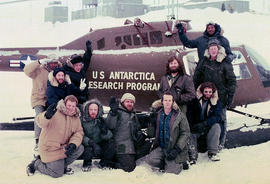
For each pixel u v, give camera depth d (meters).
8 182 3.69
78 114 3.98
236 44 6.08
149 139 4.55
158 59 5.69
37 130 4.96
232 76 4.71
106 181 3.77
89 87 5.79
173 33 5.82
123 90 5.75
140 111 6.07
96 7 39.69
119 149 4.23
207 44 5.03
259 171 4.12
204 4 37.00
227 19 31.97
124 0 37.50
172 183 3.75
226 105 4.79
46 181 3.74
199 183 3.76
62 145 3.94
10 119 7.47
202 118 4.59
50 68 5.01
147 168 4.29
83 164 4.19
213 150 4.53
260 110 8.86
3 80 15.62
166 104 4.07
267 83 5.99
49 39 27.89
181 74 4.65
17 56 6.27
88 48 5.54
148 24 5.86
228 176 3.96
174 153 3.96
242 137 5.07
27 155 4.72
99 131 4.23
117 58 5.77
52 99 4.43
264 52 20.92
